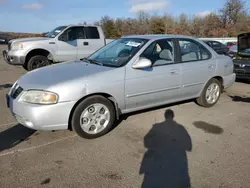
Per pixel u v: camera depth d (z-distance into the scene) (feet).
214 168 9.07
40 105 9.97
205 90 15.62
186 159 9.68
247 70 23.41
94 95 11.08
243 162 9.48
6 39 101.35
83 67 12.17
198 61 14.96
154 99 13.16
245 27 153.28
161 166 9.19
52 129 10.39
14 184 8.02
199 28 162.09
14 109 10.55
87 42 28.50
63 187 7.93
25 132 11.94
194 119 14.02
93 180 8.30
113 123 12.28
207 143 11.06
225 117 14.44
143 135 11.82
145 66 11.76
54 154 9.95
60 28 28.19
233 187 8.02
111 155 9.94
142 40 13.48
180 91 14.24
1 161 9.34
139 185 8.09
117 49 13.88
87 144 10.85
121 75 11.64
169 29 158.61
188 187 8.02
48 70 12.09
